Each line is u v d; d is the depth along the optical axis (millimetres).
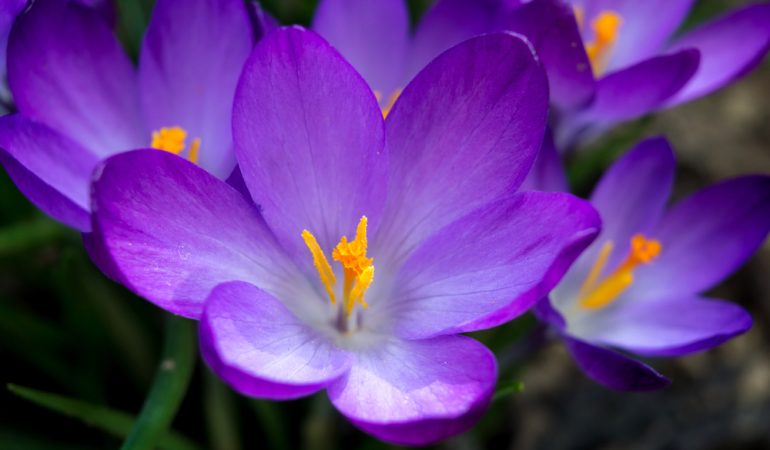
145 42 187
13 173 170
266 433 233
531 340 199
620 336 200
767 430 249
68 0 183
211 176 162
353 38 198
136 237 159
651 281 205
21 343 226
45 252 234
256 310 164
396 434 153
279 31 159
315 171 171
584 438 248
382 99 201
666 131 289
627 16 223
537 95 163
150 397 177
